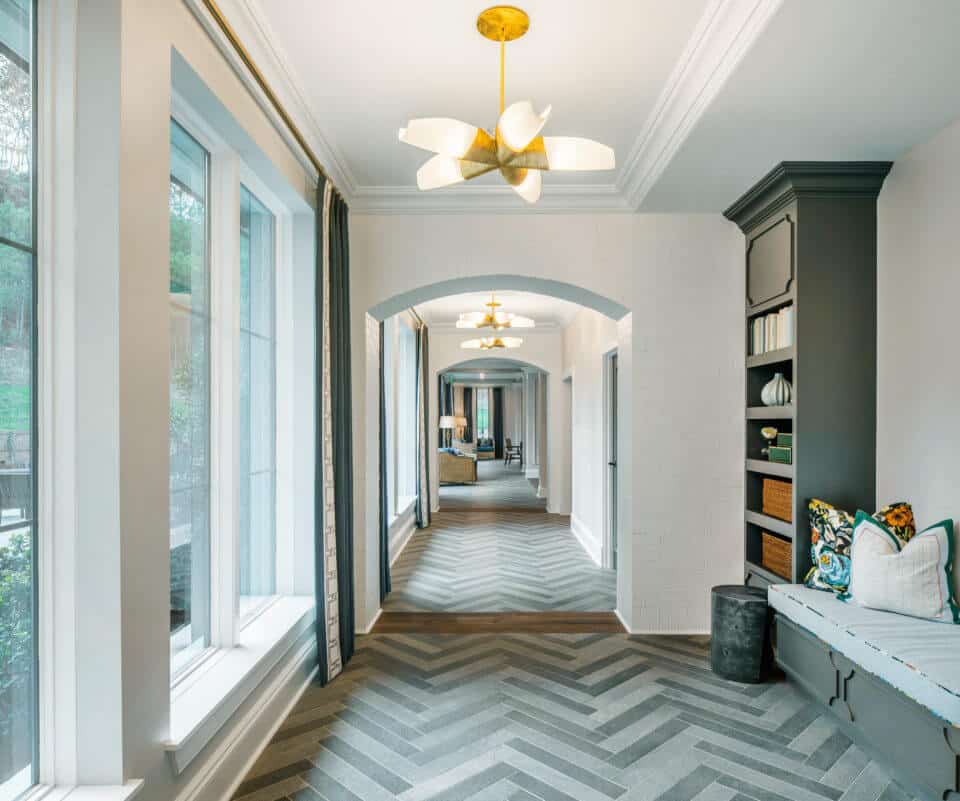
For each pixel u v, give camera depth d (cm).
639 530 453
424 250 456
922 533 311
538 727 308
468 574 634
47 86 174
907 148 340
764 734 301
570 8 248
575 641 435
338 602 384
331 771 270
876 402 375
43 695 174
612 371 674
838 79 271
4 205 163
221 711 238
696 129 318
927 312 331
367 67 294
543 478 1249
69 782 174
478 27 259
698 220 454
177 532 258
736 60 258
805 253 374
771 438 427
